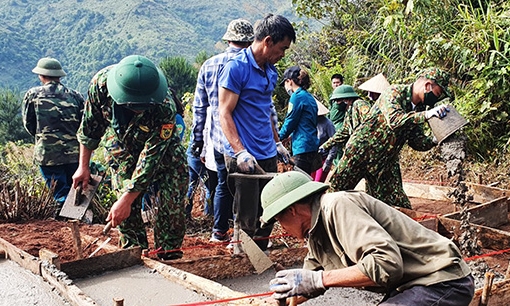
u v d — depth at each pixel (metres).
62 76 7.20
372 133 5.04
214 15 137.62
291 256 4.88
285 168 8.30
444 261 2.60
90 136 4.75
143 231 4.97
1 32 113.88
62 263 4.16
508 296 3.68
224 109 4.64
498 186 7.80
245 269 4.63
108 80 4.35
